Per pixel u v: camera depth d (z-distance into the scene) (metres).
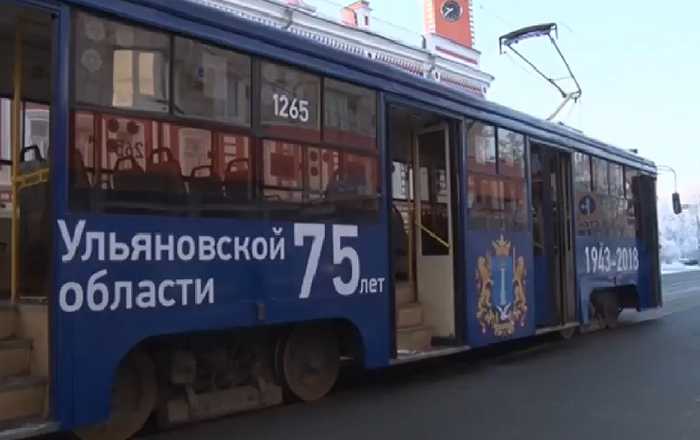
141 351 5.35
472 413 6.37
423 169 8.84
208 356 5.96
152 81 5.16
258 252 5.86
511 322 9.22
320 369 6.96
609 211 12.41
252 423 5.95
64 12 4.67
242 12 15.75
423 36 22.97
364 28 19.83
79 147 4.70
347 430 5.75
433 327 8.57
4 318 4.92
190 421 5.95
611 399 6.95
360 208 6.91
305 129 6.38
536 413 6.37
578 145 11.40
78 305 4.63
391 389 7.49
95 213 4.75
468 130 8.66
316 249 6.39
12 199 5.53
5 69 6.36
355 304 6.79
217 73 5.64
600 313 12.70
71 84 4.68
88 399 4.65
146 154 5.09
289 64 6.25
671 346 10.69
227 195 5.64
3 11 5.26
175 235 5.23
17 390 4.54
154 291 5.06
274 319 5.95
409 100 7.66
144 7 5.11
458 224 8.41
